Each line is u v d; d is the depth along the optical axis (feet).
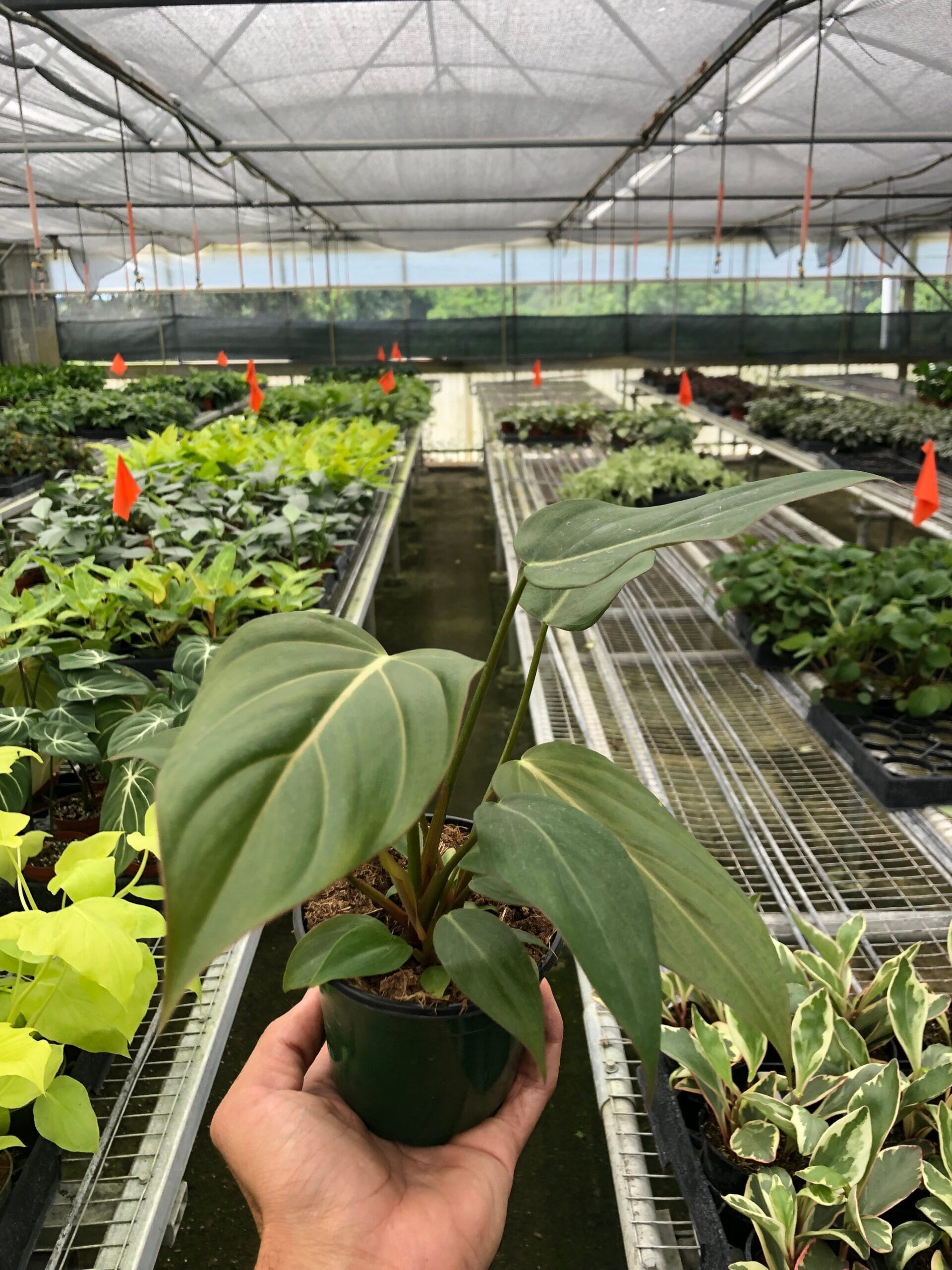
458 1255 2.42
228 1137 2.55
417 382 29.68
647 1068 1.72
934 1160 3.70
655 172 22.44
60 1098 3.09
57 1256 3.03
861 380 34.12
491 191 25.20
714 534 1.85
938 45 11.65
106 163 20.68
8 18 10.33
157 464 12.85
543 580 2.10
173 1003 1.31
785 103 14.93
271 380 37.63
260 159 20.44
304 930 2.78
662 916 2.15
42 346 35.24
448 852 3.04
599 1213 5.61
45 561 7.59
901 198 25.16
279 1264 2.33
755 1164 3.60
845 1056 3.90
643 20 11.49
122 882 5.16
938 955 4.99
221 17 11.27
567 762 2.56
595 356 34.91
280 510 11.47
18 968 3.37
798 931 5.12
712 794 6.62
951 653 7.35
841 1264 3.17
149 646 7.92
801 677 8.59
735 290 36.19
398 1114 2.65
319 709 1.74
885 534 21.02
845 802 6.51
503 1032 2.58
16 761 5.08
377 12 11.22
